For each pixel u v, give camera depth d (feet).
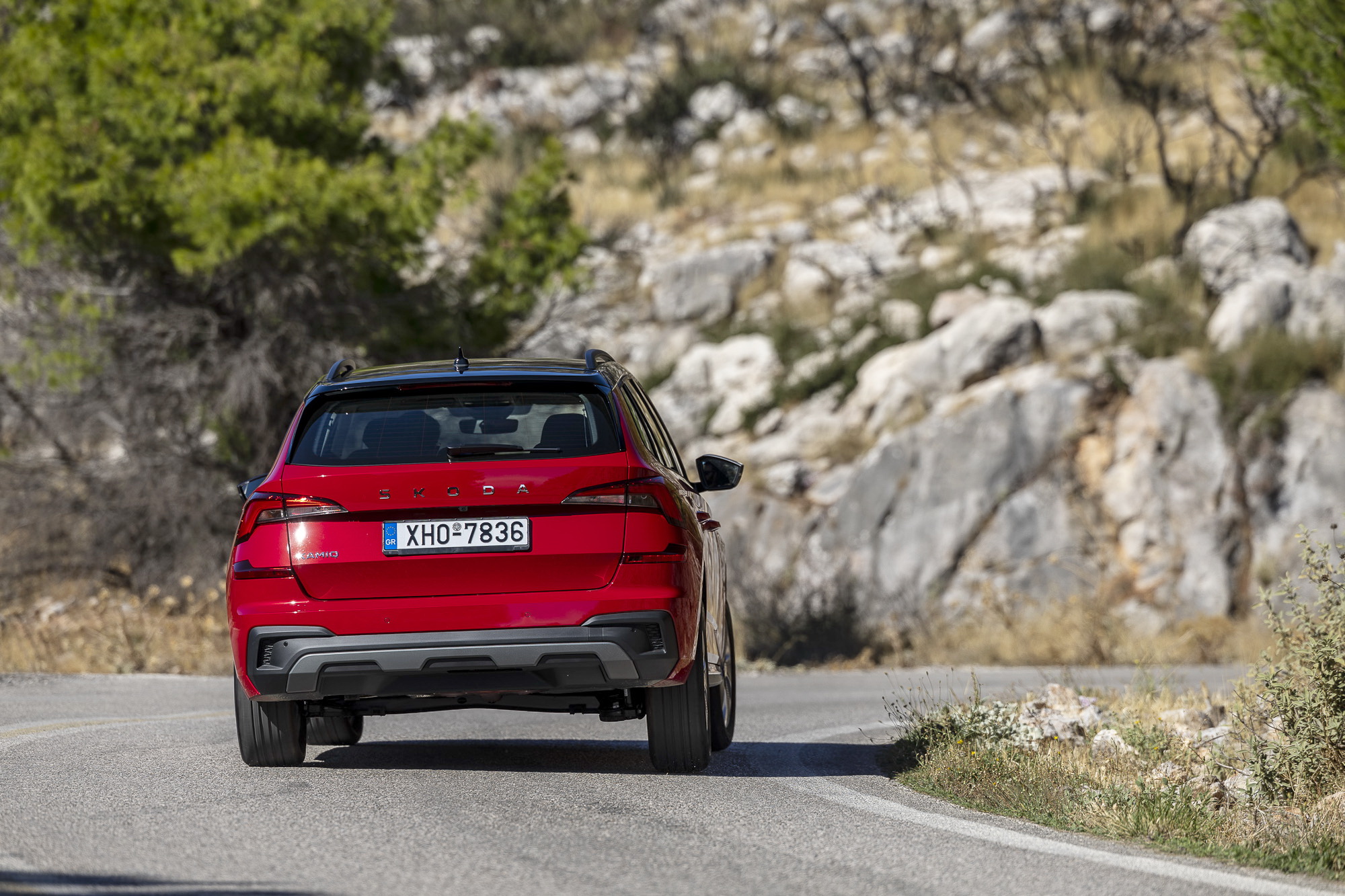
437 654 79.51
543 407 84.58
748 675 211.82
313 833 68.69
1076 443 323.37
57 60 251.39
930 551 316.40
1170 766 86.84
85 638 194.49
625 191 592.19
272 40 267.39
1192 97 538.06
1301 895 59.26
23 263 246.88
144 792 80.02
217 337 257.14
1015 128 568.41
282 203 233.55
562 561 80.53
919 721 104.68
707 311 472.85
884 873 62.54
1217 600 295.28
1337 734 79.71
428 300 268.41
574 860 64.08
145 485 253.03
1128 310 366.43
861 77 631.56
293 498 81.00
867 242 495.82
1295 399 320.91
